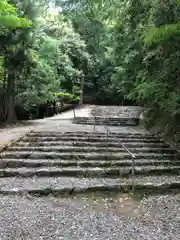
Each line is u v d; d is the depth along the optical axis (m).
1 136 8.95
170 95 6.92
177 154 7.69
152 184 5.61
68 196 5.21
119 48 11.81
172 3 6.18
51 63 16.34
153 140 8.94
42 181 5.77
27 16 12.23
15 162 6.54
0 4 7.92
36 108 17.42
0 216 4.24
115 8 8.97
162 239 3.70
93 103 28.16
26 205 4.71
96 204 4.90
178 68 7.02
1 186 5.38
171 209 4.72
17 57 12.41
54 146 7.99
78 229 3.93
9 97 13.32
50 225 4.02
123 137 9.33
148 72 8.14
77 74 21.30
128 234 3.82
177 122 7.63
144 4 7.34
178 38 5.93
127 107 19.62
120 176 6.32
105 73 26.31
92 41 21.23
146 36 6.13
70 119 15.41
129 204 4.94
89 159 7.14
